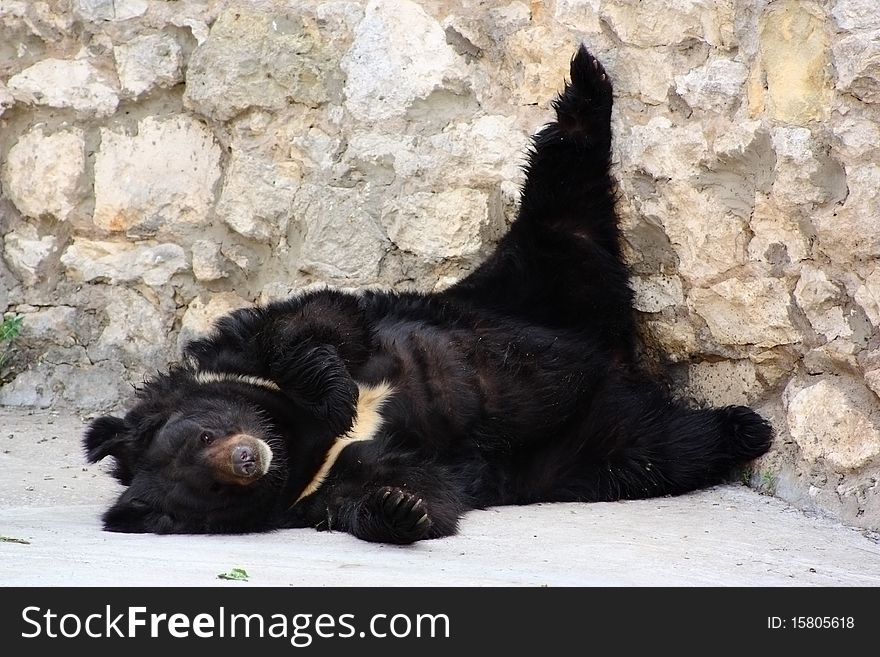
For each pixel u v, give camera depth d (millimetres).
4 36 21312
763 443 16766
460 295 18297
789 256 15773
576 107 17688
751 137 15836
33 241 21469
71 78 21031
